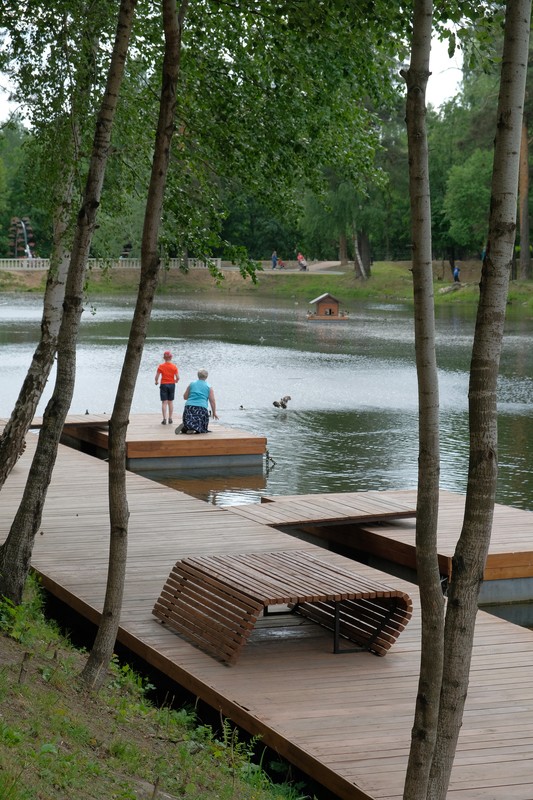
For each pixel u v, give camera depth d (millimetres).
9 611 8586
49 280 10352
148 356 37719
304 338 46281
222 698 7590
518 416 25703
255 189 11375
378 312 65000
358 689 7824
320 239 93812
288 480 18656
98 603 9742
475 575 4512
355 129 11297
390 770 6371
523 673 8250
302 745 6730
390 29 8719
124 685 8156
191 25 10844
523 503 16422
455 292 73562
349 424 24562
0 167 65750
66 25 10055
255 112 11016
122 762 6059
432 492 4680
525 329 51344
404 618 8602
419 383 4738
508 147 4352
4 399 27062
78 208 10250
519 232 81750
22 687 6605
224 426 22656
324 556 11836
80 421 22422
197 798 5797
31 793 4793
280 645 8891
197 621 8867
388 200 76188
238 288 86125
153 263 7406
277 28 10328
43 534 12930
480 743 6852
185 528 13312
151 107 11234
